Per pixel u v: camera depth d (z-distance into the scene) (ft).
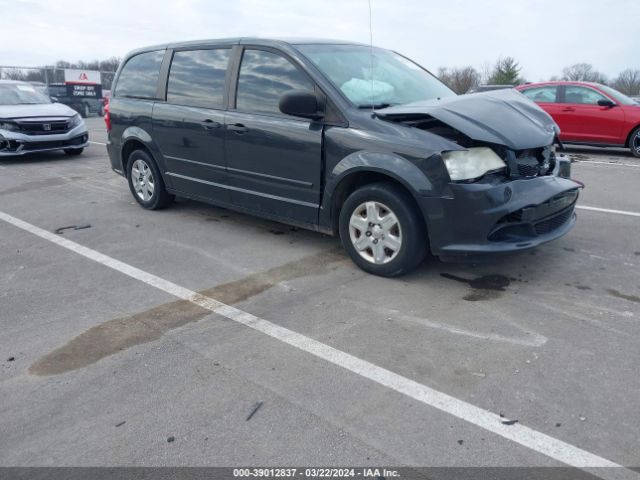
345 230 14.69
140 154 21.35
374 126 13.58
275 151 15.64
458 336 11.22
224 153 17.30
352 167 13.71
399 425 8.57
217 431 8.55
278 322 12.09
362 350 10.80
